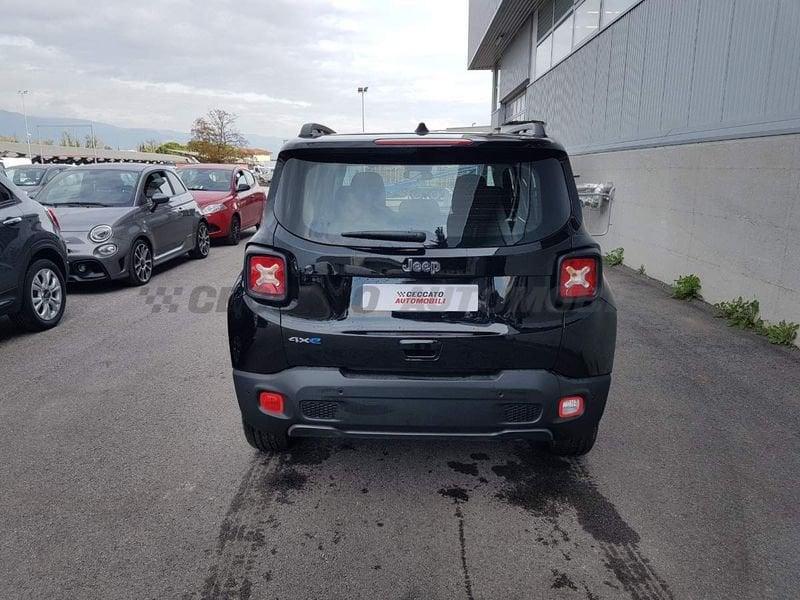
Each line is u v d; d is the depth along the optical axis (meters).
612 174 10.71
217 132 56.91
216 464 3.58
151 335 6.22
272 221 3.01
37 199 9.07
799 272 5.66
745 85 6.64
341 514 3.07
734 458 3.67
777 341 5.77
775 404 4.44
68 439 3.89
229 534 2.90
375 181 2.95
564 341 2.90
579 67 13.43
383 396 2.88
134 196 9.09
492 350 2.86
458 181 2.92
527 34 20.27
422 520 3.03
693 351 5.59
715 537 2.89
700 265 7.51
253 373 3.04
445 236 2.87
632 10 10.05
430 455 3.71
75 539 2.86
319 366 2.95
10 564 2.68
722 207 6.98
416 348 2.86
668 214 8.41
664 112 8.69
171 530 2.93
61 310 6.68
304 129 3.26
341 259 2.88
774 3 6.17
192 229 10.86
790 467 3.56
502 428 2.93
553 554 2.76
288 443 3.60
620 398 4.55
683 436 3.95
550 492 3.29
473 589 2.53
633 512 3.10
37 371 5.14
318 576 2.61
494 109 28.47
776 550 2.79
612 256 10.23
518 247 2.86
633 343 5.82
